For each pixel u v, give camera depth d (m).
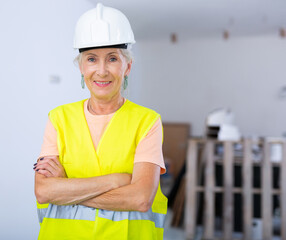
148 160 1.19
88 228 1.16
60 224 1.18
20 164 2.91
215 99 6.52
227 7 4.36
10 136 2.79
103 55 1.15
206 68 6.54
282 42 6.21
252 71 6.35
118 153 1.20
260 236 4.05
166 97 6.72
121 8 4.40
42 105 3.16
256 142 3.76
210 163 3.81
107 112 1.24
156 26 5.45
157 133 1.24
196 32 5.89
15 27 2.81
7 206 2.77
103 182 1.15
